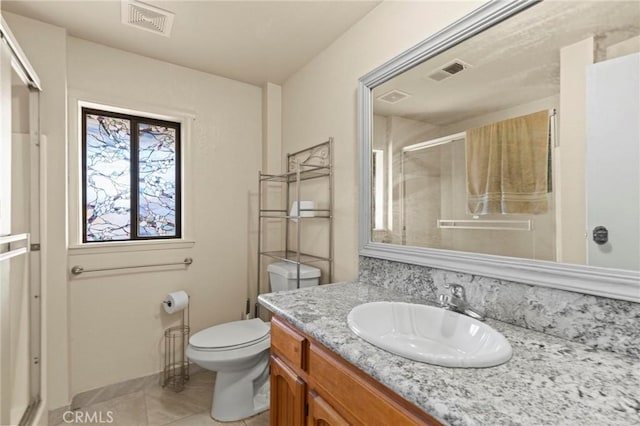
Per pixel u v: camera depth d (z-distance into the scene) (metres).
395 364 0.72
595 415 0.53
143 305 2.05
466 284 1.10
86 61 1.87
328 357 0.91
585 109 0.83
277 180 2.49
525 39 0.96
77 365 1.83
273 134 2.49
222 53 2.03
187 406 1.85
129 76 2.01
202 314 2.27
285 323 1.15
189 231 2.22
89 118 1.98
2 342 1.24
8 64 1.23
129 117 2.11
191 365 2.22
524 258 0.95
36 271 1.58
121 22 1.69
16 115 1.43
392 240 1.42
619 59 0.77
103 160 2.03
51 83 1.67
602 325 0.78
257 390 1.87
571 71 0.86
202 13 1.62
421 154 1.29
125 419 1.71
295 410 1.04
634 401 0.57
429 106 1.26
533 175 0.94
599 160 0.80
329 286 1.48
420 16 1.33
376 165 1.51
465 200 1.13
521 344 0.82
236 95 2.44
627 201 0.75
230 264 2.39
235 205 2.42
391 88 1.43
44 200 1.62
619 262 0.76
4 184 1.21
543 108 0.92
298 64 2.18
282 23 1.71
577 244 0.84
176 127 2.29
